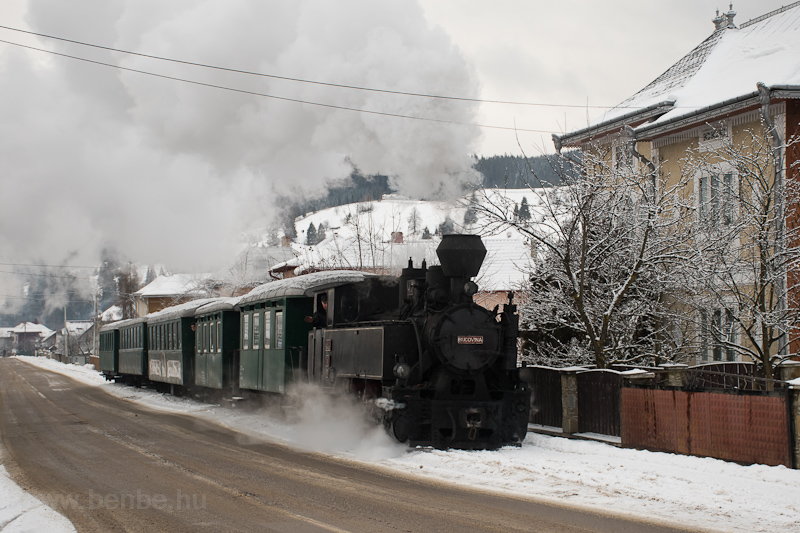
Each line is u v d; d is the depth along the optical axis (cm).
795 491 830
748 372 1547
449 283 1230
